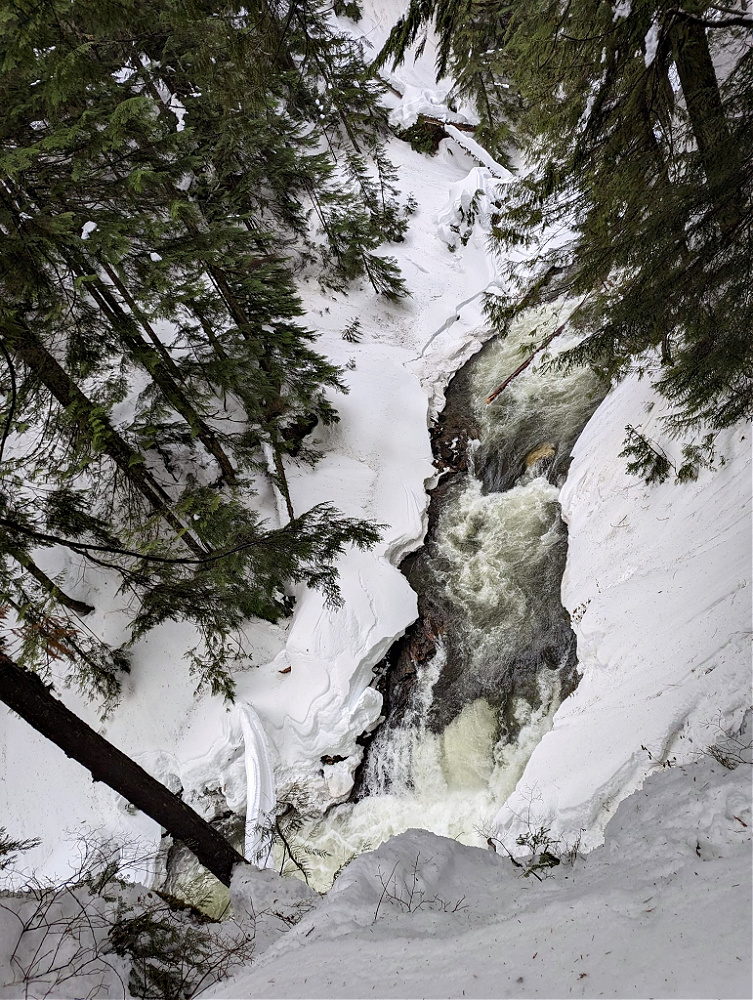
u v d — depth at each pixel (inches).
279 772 444.1
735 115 231.1
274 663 475.8
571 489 502.0
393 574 510.6
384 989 139.2
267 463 547.2
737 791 186.9
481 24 297.9
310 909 221.6
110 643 462.9
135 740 456.1
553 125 308.7
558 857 233.8
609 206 296.4
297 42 282.0
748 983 93.9
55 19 221.3
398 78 1011.3
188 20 244.7
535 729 411.2
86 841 393.1
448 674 469.7
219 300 453.4
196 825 270.1
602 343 316.8
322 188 720.3
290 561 275.3
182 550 410.6
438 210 854.5
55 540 249.0
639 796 252.8
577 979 116.3
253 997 157.4
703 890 130.6
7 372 308.3
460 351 705.6
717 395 302.5
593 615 409.7
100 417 328.5
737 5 233.1
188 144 440.8
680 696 307.3
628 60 251.0
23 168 252.2
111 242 289.4
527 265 411.5
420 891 207.0
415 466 601.9
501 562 512.7
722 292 259.8
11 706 220.4
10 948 168.9
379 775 442.0
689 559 362.3
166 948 197.2
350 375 669.9
